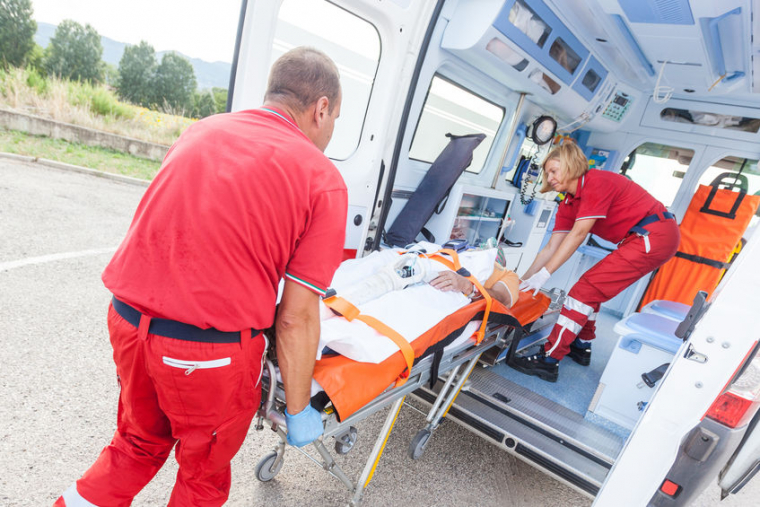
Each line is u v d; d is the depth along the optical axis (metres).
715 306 1.30
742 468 1.96
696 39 3.00
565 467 2.01
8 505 1.61
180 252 1.02
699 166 4.65
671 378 1.39
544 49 3.15
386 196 2.68
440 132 3.55
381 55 2.33
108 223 4.97
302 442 1.20
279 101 1.20
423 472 2.32
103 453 1.26
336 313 1.59
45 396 2.23
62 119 8.85
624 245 2.95
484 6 2.69
